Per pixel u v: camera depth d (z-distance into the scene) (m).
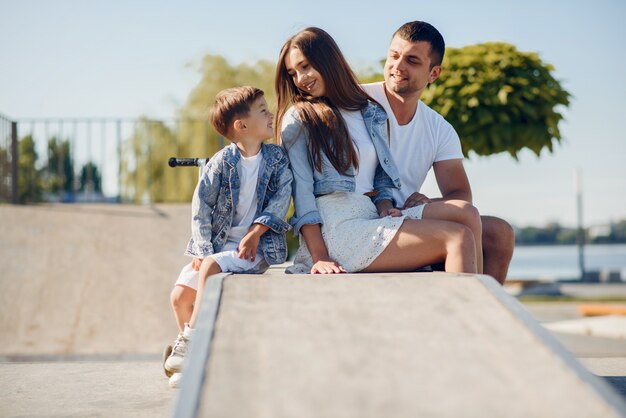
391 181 2.93
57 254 7.80
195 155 13.19
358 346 1.72
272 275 2.27
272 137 2.85
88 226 8.27
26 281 7.45
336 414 1.46
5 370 3.46
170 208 8.67
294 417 1.45
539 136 7.41
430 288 2.08
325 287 2.10
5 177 8.89
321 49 2.88
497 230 2.88
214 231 2.79
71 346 6.58
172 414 1.49
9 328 6.83
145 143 13.09
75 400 2.81
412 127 3.07
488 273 2.88
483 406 1.48
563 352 1.67
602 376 3.06
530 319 1.84
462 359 1.66
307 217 2.72
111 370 3.45
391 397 1.52
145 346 6.57
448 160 3.13
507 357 1.67
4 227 8.16
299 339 1.76
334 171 2.79
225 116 2.78
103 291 7.33
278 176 2.81
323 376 1.59
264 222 2.72
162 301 7.23
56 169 10.67
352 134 2.88
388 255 2.57
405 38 2.93
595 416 1.43
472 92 7.34
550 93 7.37
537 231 44.72
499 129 7.37
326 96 2.92
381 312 1.91
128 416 2.54
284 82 3.02
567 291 19.28
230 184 2.76
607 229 32.47
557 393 1.52
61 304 7.16
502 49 7.46
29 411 2.63
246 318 1.88
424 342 1.74
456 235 2.47
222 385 1.56
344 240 2.65
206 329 1.81
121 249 7.92
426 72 2.97
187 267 2.89
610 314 11.28
